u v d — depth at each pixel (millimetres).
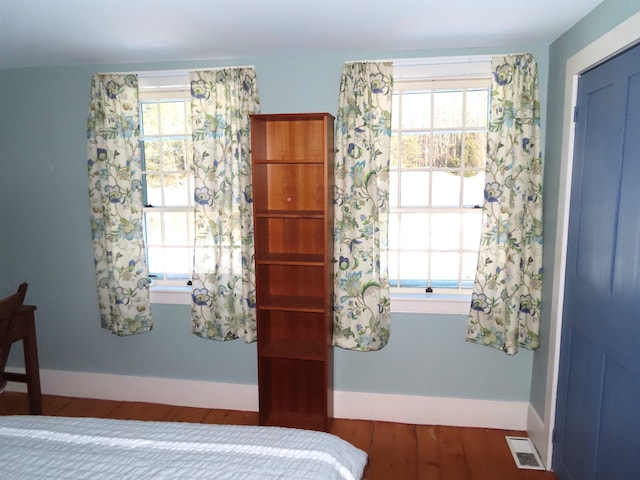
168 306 2994
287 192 2734
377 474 2355
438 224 2820
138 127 2793
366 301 2641
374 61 2541
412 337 2781
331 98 2668
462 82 2639
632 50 1616
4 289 3180
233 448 1407
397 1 1832
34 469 1296
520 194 2438
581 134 2049
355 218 2605
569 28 2158
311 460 1354
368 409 2873
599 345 1861
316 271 2785
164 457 1353
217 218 2738
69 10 1913
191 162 2861
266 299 2758
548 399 2369
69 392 3191
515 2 1842
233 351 2980
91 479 1245
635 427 1593
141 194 2857
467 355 2748
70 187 2994
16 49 2498
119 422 1589
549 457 2367
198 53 2602
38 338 3184
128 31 2197
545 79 2465
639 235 1568
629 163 1634
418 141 2752
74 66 2867
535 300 2500
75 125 2924
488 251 2525
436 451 2545
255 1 1825
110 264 2854
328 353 2617
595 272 1896
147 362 3086
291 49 2527
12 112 2982
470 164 2729
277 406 2955
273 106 2721
